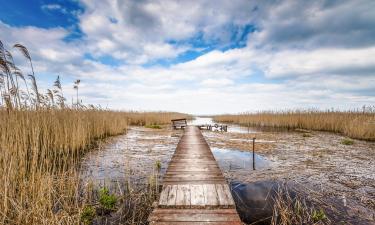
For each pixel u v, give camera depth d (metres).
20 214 3.42
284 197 4.75
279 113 24.92
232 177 6.05
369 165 7.41
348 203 4.54
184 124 20.80
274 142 12.08
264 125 24.17
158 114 28.70
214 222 3.10
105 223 3.74
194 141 10.37
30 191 4.10
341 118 17.55
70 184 4.87
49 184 4.26
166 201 3.68
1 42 6.10
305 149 10.11
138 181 5.62
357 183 5.68
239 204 4.51
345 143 11.49
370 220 3.90
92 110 13.83
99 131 12.73
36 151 5.27
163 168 6.88
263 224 3.87
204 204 3.56
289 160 8.08
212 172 5.30
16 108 6.79
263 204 4.49
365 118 14.93
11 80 6.62
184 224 3.04
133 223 3.68
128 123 23.34
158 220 3.14
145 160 7.86
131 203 4.41
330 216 4.04
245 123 27.30
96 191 4.91
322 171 6.68
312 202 4.55
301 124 20.47
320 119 18.94
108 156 8.36
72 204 4.18
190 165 5.96
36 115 7.62
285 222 3.62
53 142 7.68
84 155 8.32
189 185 4.43
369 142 12.20
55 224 3.37
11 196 3.78
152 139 13.08
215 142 12.05
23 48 6.79
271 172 6.51
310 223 3.78
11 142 5.24
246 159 8.23
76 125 9.59
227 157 8.59
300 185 5.46
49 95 8.90
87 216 3.85
